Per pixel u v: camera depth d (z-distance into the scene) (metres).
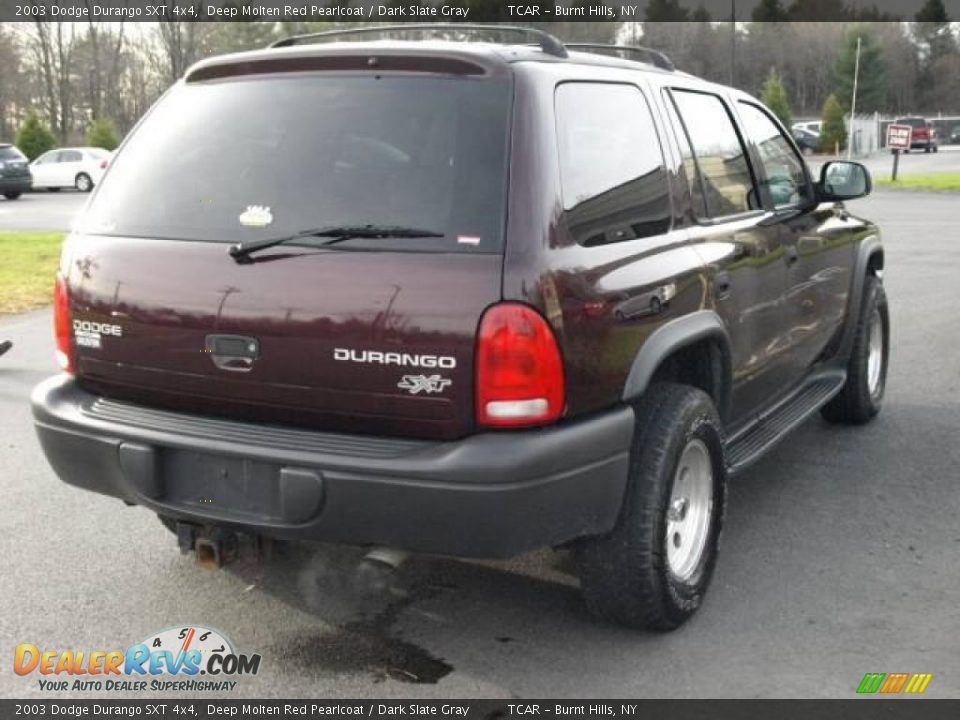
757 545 4.52
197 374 3.38
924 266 13.53
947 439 6.07
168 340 3.40
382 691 3.35
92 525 4.73
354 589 4.08
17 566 4.28
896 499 5.09
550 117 3.27
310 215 3.27
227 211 3.41
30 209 26.41
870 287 6.17
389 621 3.82
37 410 3.66
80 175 34.28
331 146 3.35
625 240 3.52
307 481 3.12
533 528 3.10
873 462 5.66
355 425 3.19
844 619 3.82
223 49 46.41
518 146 3.15
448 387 3.05
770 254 4.57
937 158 50.00
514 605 3.94
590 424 3.21
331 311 3.13
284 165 3.39
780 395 5.20
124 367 3.54
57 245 16.47
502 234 3.06
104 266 3.55
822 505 5.01
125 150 3.78
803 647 3.61
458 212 3.11
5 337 9.19
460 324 3.02
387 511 3.08
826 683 3.38
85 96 59.97
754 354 4.48
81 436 3.53
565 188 3.25
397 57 3.35
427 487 3.02
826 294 5.42
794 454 5.80
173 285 3.38
